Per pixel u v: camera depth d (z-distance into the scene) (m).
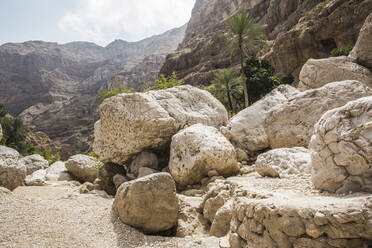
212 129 7.16
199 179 6.43
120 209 4.44
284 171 4.89
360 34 10.58
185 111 8.70
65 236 3.74
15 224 3.96
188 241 3.78
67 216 4.54
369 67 10.28
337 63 10.11
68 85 145.62
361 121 3.02
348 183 3.05
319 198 2.87
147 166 7.58
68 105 108.19
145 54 187.62
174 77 12.71
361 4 29.42
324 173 3.33
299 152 5.29
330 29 32.28
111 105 7.87
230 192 4.59
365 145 2.88
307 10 45.94
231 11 91.12
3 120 35.16
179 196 5.26
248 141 8.57
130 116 7.52
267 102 9.14
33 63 154.62
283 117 7.36
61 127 94.31
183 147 6.56
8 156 6.83
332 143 3.24
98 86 120.38
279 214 2.49
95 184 7.74
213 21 100.19
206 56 66.56
